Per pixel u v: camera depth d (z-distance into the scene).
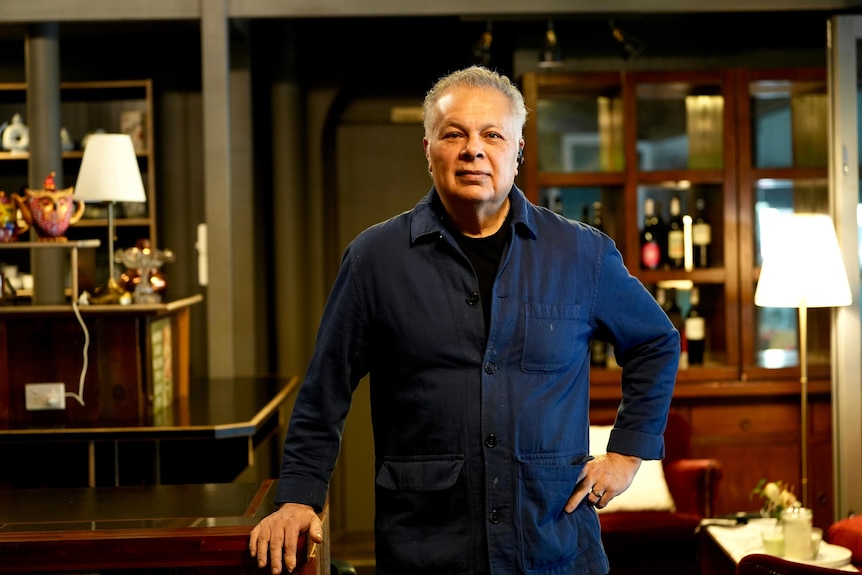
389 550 1.86
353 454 6.09
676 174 5.20
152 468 3.66
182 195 5.92
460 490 1.83
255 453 4.11
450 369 1.85
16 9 4.55
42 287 4.73
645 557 4.20
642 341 2.01
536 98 5.18
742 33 5.35
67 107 5.86
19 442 3.45
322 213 6.03
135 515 2.10
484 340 1.85
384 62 6.03
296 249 5.91
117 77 5.90
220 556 1.93
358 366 1.96
